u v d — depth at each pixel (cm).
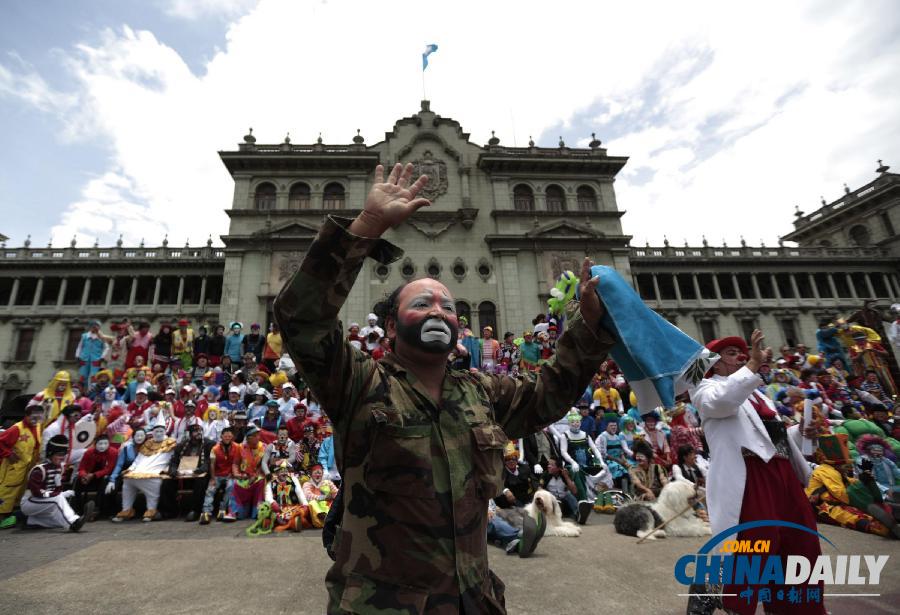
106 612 323
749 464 287
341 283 146
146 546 512
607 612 323
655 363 207
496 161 2917
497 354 1434
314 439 833
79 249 3322
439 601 133
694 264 3531
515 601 347
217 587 374
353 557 138
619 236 2828
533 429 195
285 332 142
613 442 912
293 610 328
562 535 563
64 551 506
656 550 492
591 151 3111
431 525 139
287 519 633
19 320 3106
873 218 4141
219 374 1232
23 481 697
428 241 2766
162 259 3238
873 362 1270
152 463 747
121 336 1406
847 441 634
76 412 802
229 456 727
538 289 2730
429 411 158
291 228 2672
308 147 2916
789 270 3622
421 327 166
